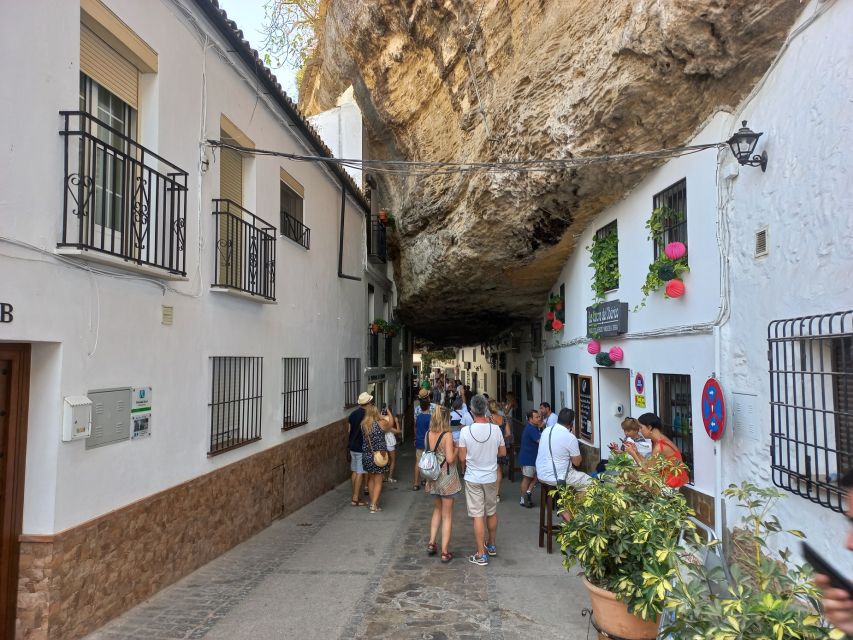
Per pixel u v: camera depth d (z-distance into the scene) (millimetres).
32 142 3764
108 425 4441
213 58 6488
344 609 4824
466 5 9914
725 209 5293
